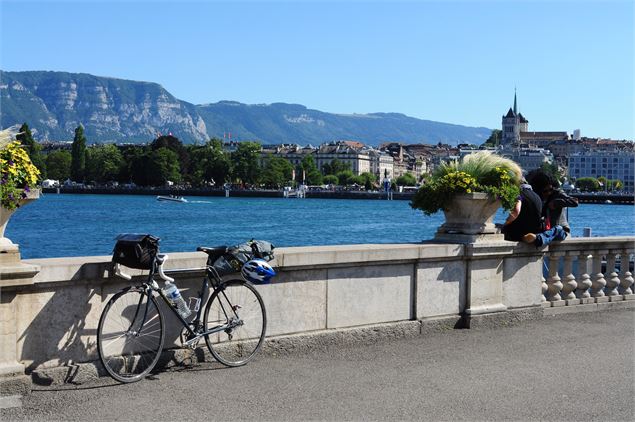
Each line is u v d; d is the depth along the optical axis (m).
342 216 97.88
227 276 6.47
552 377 6.09
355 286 7.26
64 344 5.52
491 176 8.15
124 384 5.58
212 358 6.31
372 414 5.04
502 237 8.38
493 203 8.16
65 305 5.52
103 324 5.54
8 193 5.03
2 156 5.08
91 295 5.64
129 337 5.73
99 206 116.12
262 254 6.22
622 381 6.00
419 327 7.70
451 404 5.30
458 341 7.47
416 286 7.72
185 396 5.34
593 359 6.74
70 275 5.46
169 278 5.84
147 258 5.60
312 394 5.47
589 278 9.66
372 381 5.87
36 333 5.40
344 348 7.05
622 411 5.23
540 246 8.66
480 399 5.44
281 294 6.75
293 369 6.19
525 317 8.62
